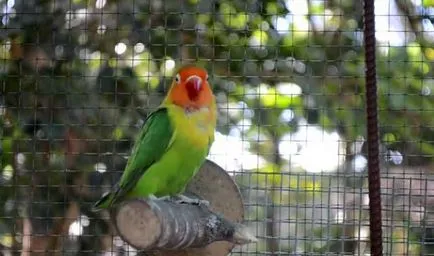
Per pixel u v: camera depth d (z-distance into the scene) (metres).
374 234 4.88
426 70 8.88
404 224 8.34
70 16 8.64
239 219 6.50
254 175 8.57
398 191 8.40
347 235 8.47
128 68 8.79
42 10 8.74
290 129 8.82
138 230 5.64
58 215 8.65
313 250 8.55
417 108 8.82
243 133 8.81
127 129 8.68
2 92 8.64
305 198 8.46
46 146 8.70
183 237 5.85
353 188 8.41
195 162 6.53
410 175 8.49
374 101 4.80
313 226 8.42
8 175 8.66
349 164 8.55
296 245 8.41
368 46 4.78
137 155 6.52
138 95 8.77
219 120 8.83
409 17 8.84
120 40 8.80
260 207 8.46
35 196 8.64
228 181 6.55
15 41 8.69
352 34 8.93
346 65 8.93
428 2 8.88
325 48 8.77
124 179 6.52
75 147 8.68
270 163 8.81
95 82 8.71
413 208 8.41
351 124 8.70
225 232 6.12
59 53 8.72
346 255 8.42
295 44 9.02
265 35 8.98
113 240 8.59
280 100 9.01
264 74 8.98
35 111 8.55
